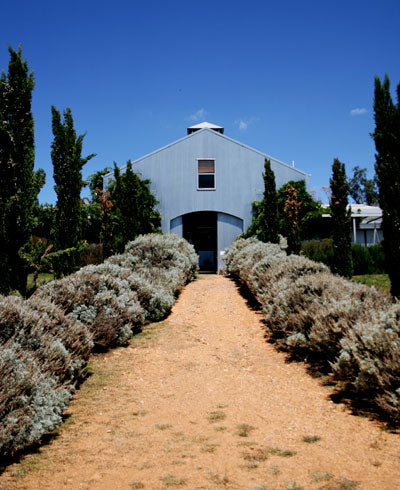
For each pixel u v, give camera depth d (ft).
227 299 40.68
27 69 30.71
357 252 51.13
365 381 15.46
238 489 9.75
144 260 42.86
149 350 25.43
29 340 16.02
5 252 28.27
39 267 30.73
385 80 27.40
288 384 19.21
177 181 67.72
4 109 29.53
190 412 16.17
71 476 11.00
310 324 22.50
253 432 13.73
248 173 68.23
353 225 65.41
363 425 13.73
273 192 58.70
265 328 29.86
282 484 9.88
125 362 23.13
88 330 22.77
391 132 26.78
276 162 67.92
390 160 26.81
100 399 17.75
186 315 34.76
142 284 32.40
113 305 26.32
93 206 68.69
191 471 10.93
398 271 26.71
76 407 16.80
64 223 37.09
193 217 71.26
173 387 19.47
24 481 10.78
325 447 12.10
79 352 20.08
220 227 67.41
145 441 13.35
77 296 24.68
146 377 20.92
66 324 20.34
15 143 29.27
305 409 15.83
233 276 55.16
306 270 30.14
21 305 17.97
